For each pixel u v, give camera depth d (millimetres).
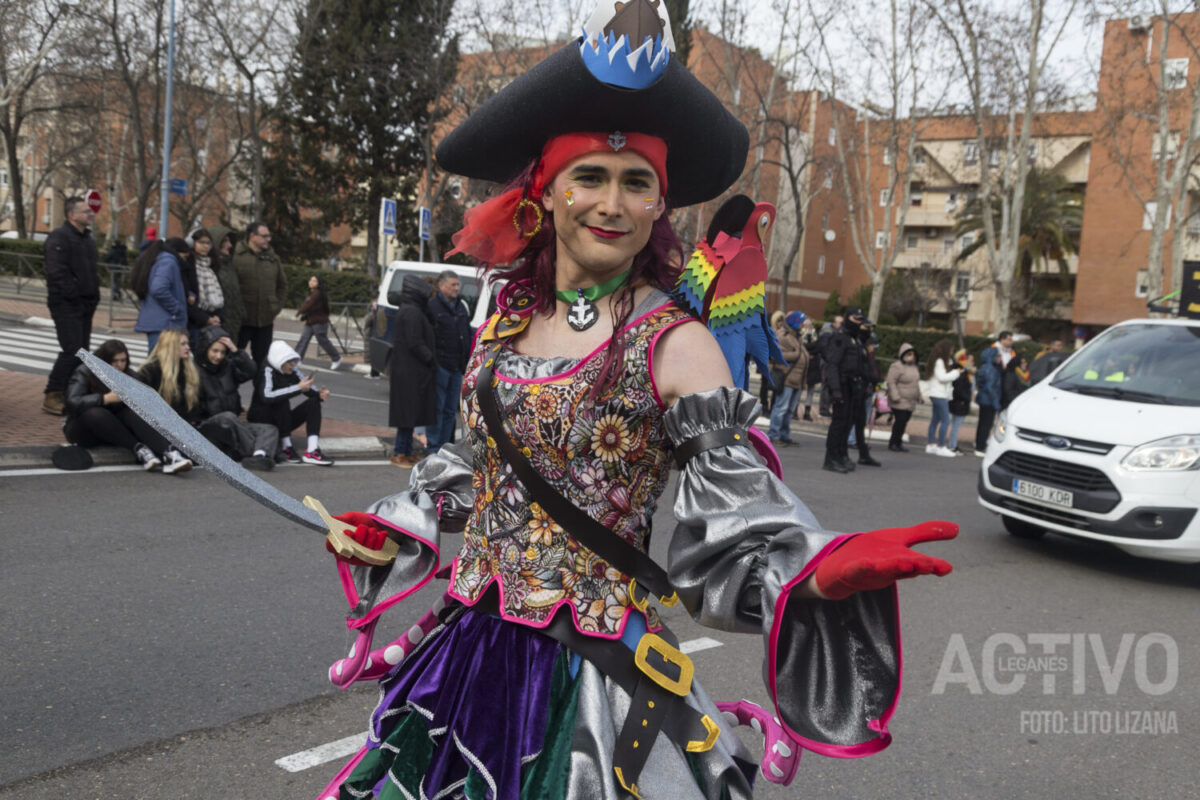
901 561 1229
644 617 1655
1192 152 23703
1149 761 3773
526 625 1624
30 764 3166
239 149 32000
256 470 8117
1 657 4004
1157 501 6512
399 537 1908
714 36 25219
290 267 30266
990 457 7602
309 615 4777
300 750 3379
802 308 50531
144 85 33312
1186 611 6016
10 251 27562
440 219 30750
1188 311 9070
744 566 1471
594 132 1646
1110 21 27141
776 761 1757
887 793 3385
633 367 1599
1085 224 42656
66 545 5590
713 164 1818
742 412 1562
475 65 27719
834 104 27594
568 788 1500
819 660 1502
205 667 4055
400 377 8773
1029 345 32219
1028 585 6410
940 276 43438
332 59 31922
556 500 1619
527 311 1731
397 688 1709
